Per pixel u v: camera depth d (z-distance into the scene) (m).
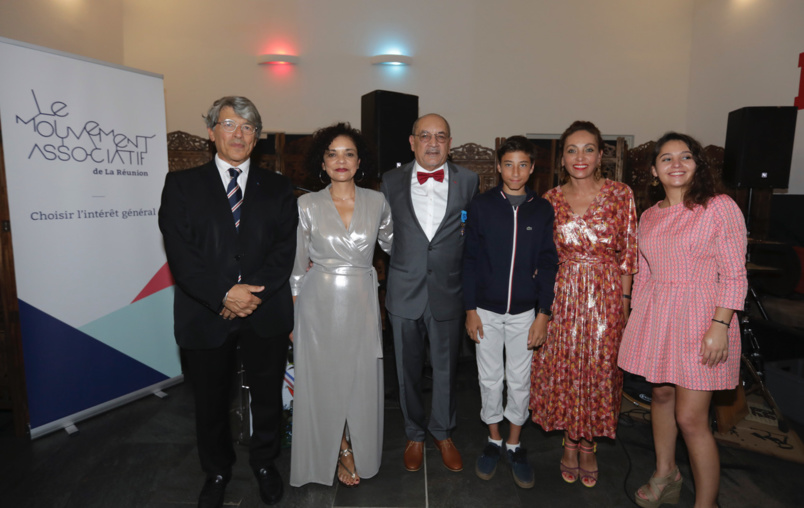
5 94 2.25
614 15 6.14
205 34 6.16
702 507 1.73
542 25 6.16
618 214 1.91
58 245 2.48
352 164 1.89
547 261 1.97
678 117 6.21
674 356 1.69
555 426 2.02
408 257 2.02
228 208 1.77
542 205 1.98
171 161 4.25
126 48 6.16
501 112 6.25
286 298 1.89
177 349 3.05
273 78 6.22
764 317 3.55
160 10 6.12
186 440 2.45
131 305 2.80
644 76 6.19
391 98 3.50
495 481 2.10
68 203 2.50
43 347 2.47
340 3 6.15
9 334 2.41
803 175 4.44
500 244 1.98
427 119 1.96
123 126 2.71
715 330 1.60
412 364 2.09
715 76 5.69
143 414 2.72
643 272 1.86
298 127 6.27
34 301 2.42
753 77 5.10
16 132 2.30
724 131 5.56
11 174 2.30
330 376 1.92
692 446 1.72
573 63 6.20
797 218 4.07
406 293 2.03
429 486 2.06
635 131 6.25
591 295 1.92
